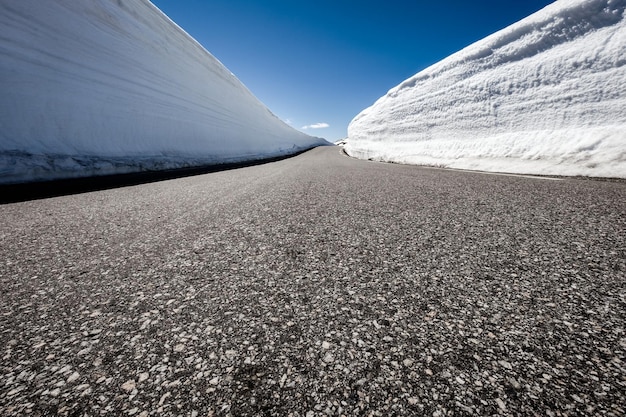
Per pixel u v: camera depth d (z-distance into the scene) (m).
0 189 4.27
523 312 1.10
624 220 2.25
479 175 5.92
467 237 1.97
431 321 1.05
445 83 13.30
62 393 0.75
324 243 1.92
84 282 1.38
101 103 8.22
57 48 7.22
